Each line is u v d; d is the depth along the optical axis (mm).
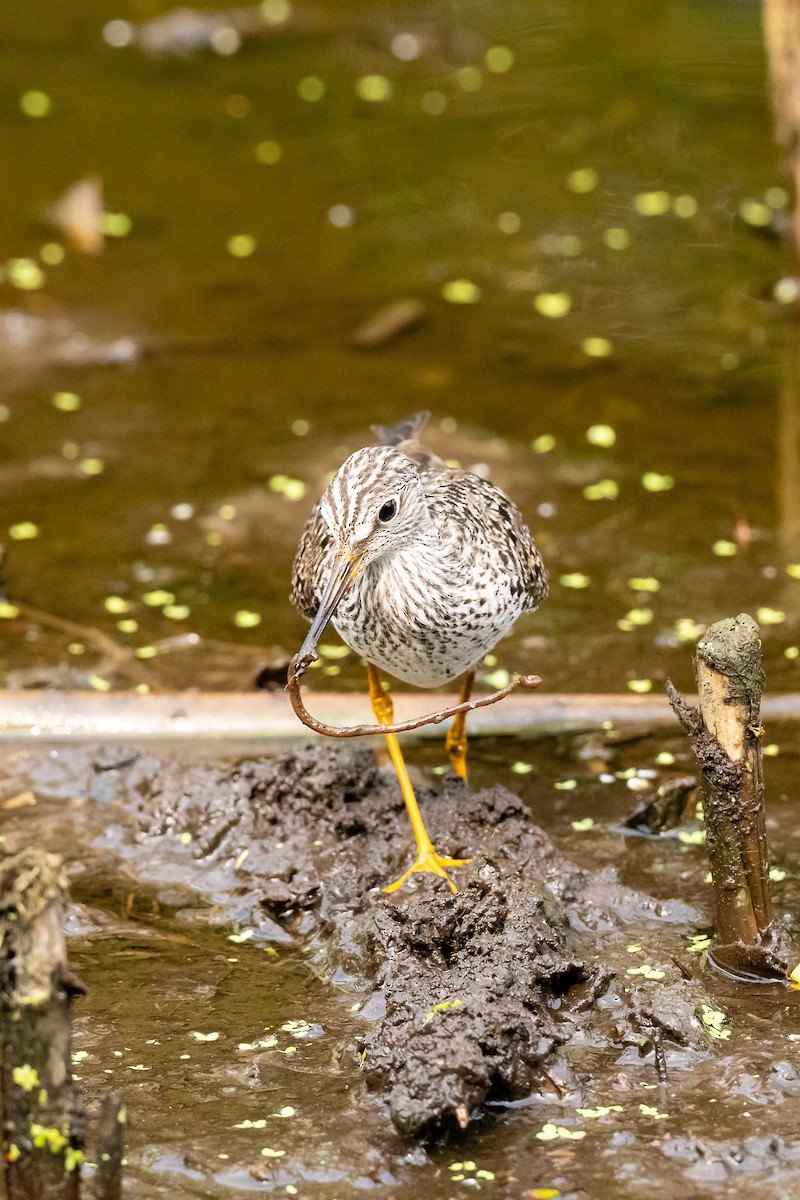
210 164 22266
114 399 16625
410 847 9859
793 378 16969
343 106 24234
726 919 8852
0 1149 6648
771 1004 8562
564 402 16531
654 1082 7906
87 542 14148
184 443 15789
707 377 17031
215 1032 8422
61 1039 6363
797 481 15023
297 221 20688
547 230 20453
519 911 8789
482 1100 7648
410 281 19172
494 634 9992
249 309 18500
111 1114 6484
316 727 8648
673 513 14547
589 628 12844
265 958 9164
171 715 11594
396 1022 8016
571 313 18484
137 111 24047
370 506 9148
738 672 8375
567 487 14953
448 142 22938
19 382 16875
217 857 10117
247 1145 7469
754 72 24875
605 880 9672
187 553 14023
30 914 6250
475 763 11266
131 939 9328
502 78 25156
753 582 13422
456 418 16109
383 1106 7730
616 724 11617
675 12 27547
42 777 11039
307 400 16594
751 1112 7645
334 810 10312
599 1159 7344
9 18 27812
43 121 23531
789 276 18984
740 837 8672
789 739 11328
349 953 8977
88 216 19875
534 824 10258
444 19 27516
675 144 22719
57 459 15438
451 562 9602
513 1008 7977
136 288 18828
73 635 12758
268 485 15016
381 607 9578
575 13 27734
